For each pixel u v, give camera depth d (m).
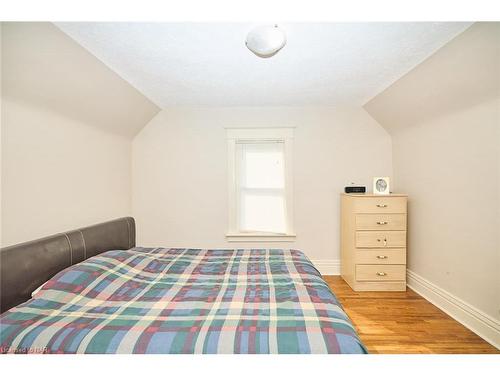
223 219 3.63
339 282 3.33
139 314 1.35
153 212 3.62
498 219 1.97
